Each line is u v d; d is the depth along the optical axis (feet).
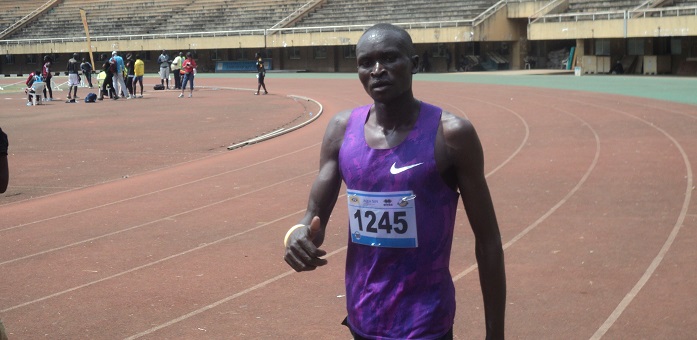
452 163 9.02
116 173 43.39
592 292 19.92
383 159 9.05
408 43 9.04
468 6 154.92
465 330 17.53
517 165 39.60
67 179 41.86
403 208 8.97
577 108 67.56
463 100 82.28
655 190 32.12
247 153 48.78
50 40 193.36
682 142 44.75
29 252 25.85
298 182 37.50
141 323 18.66
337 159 9.66
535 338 17.01
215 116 75.31
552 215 28.58
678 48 118.83
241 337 17.52
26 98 110.73
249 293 20.71
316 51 174.91
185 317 18.98
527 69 150.20
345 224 28.14
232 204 32.78
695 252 23.04
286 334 17.61
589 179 35.17
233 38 171.53
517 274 21.65
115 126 68.54
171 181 39.47
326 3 173.99
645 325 17.57
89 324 18.69
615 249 23.75
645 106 66.85
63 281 22.34
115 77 104.01
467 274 21.70
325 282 21.50
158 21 193.88
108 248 25.99
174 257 24.59
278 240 26.37
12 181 41.55
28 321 19.02
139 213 31.63
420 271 9.08
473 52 152.15
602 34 120.16
